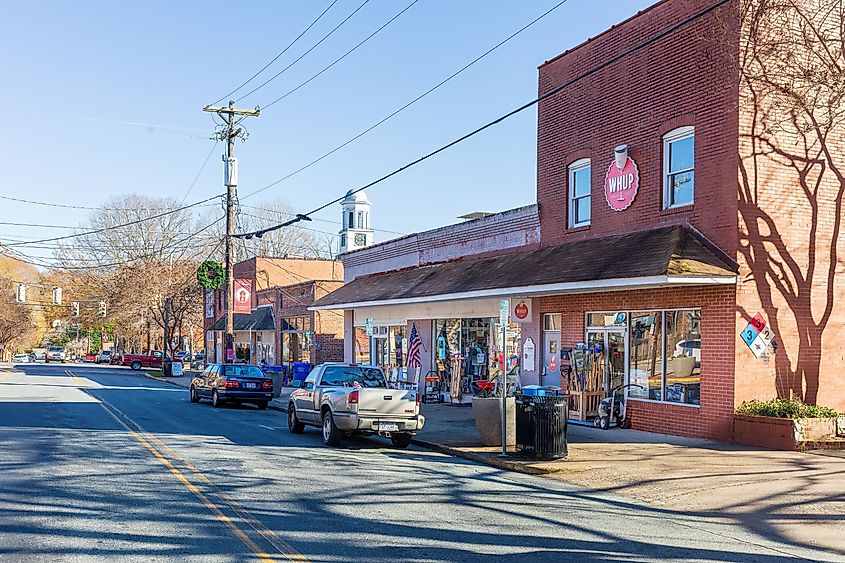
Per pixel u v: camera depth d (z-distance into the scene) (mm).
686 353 16906
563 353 20312
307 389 18656
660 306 17422
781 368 16062
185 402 29906
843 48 15586
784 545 8586
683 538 8781
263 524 8906
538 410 14352
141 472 12469
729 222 15812
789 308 16188
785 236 16203
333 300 31969
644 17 18203
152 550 7688
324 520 9203
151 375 57156
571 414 19891
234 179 34906
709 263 15594
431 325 27281
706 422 16156
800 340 16266
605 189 19266
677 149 17422
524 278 19203
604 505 10703
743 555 8070
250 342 51875
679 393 17078
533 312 21500
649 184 17953
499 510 10086
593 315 19609
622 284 15922
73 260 70812
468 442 16969
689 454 14477
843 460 13555
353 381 18516
